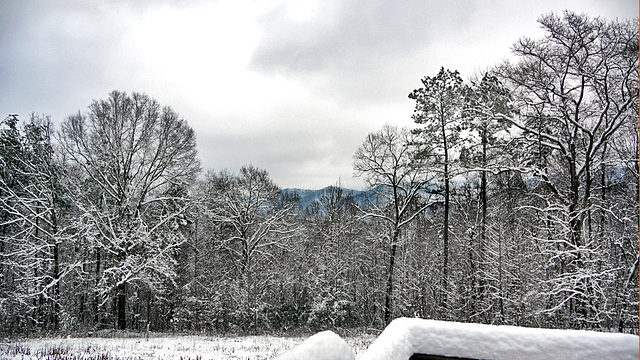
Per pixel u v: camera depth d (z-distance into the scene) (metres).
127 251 23.95
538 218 18.81
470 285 22.06
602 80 16.31
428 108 25.06
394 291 26.33
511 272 19.08
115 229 24.08
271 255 32.25
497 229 20.30
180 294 30.17
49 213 23.66
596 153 18.36
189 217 27.30
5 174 22.91
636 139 17.16
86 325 23.81
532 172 19.25
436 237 30.80
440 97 24.92
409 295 26.75
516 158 20.31
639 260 13.42
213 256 33.22
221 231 32.91
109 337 20.05
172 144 25.70
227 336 22.38
